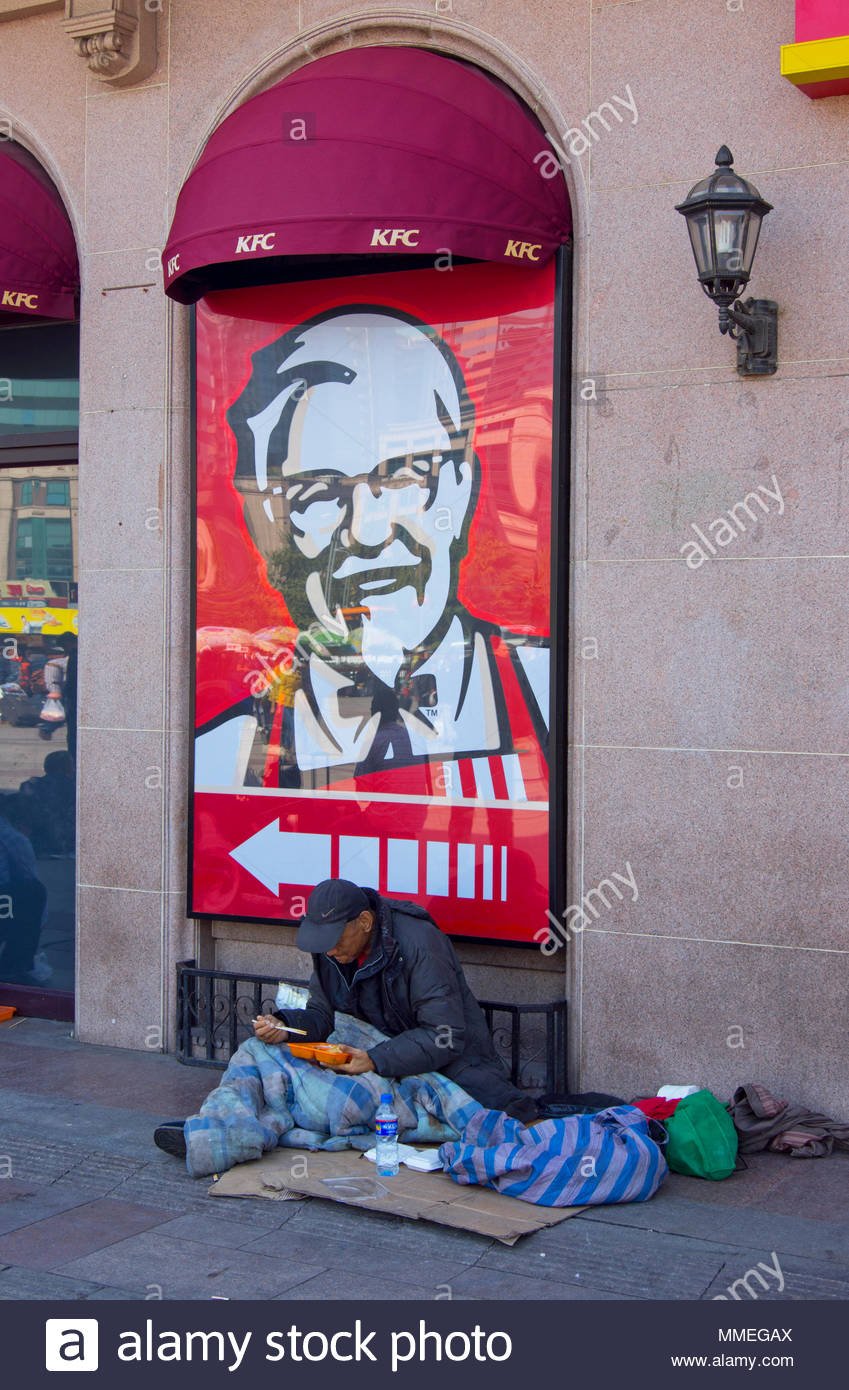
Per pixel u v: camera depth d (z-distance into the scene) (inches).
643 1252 182.1
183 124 271.7
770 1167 213.0
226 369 267.9
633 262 233.6
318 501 260.8
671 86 231.0
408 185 225.1
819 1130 217.9
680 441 230.1
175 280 244.7
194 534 271.4
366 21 255.3
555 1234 187.3
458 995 216.8
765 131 224.5
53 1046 282.5
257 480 265.7
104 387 280.4
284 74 263.9
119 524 279.4
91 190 281.3
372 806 256.5
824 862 221.0
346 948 216.4
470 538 247.8
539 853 242.5
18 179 279.9
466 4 247.1
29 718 306.0
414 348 252.1
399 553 254.1
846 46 207.0
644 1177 198.4
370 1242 186.1
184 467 274.4
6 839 308.5
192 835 272.5
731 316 214.2
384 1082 216.4
